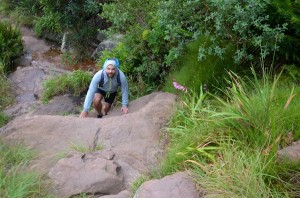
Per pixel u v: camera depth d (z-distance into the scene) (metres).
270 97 3.62
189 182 3.16
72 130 4.84
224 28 4.88
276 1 4.62
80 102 7.28
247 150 3.32
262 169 3.00
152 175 3.74
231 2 4.64
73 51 9.96
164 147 4.53
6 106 7.61
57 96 7.63
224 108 4.02
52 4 9.38
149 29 6.70
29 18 11.87
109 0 9.39
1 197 3.38
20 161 4.10
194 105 4.82
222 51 4.97
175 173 3.39
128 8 6.82
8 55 9.17
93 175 3.77
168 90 6.01
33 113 6.97
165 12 5.37
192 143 3.67
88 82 7.66
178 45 5.59
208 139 3.62
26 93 8.08
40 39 11.16
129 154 4.38
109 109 6.06
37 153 4.34
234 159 3.18
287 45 4.76
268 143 3.28
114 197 3.54
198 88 5.46
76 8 9.17
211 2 4.94
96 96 5.75
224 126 3.64
